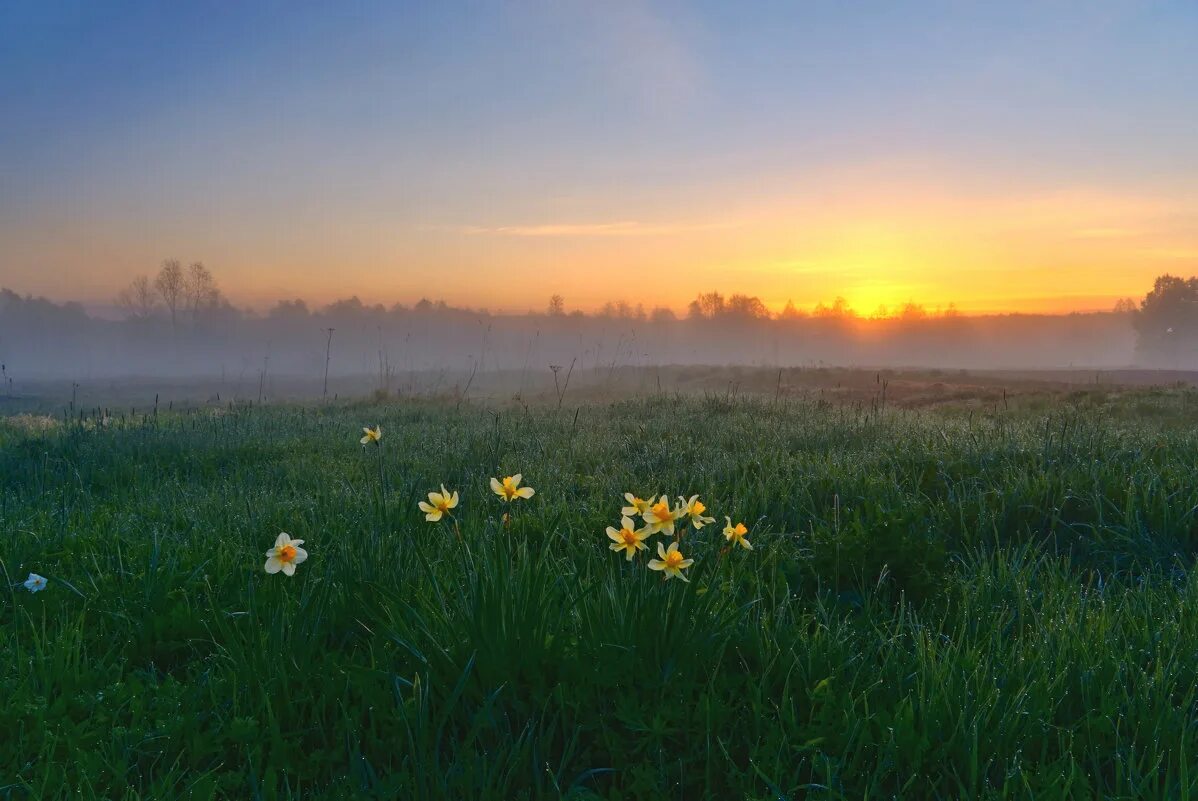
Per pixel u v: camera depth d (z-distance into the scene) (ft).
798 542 17.63
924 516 19.16
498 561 11.04
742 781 8.54
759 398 64.23
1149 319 524.11
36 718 9.71
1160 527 17.89
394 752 9.29
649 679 10.27
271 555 11.43
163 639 12.76
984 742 8.88
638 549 11.25
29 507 21.86
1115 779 8.48
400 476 26.22
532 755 9.05
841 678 10.52
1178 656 10.84
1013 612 13.00
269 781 8.65
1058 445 24.72
